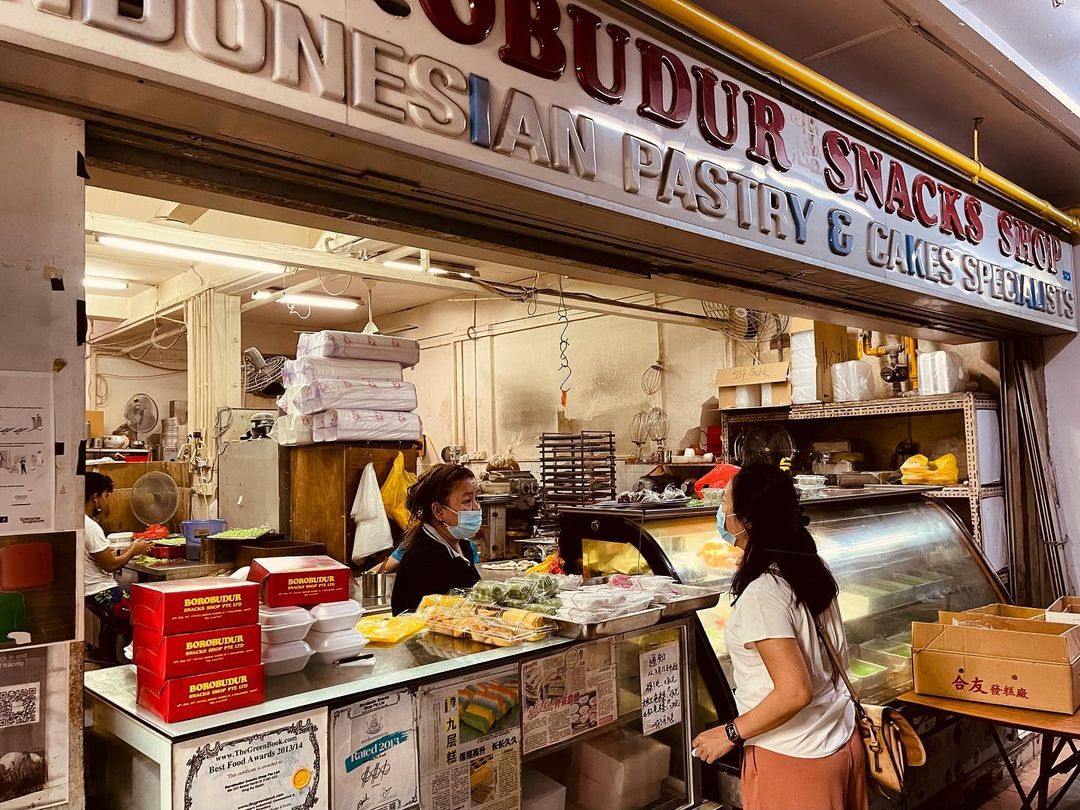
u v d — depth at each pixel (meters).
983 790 3.45
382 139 1.70
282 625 1.70
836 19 2.96
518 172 1.98
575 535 3.03
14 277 1.33
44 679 1.31
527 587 2.24
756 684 1.98
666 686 2.30
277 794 1.48
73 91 1.39
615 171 2.24
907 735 2.16
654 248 2.67
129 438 9.65
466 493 2.99
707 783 2.39
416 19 1.78
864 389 5.60
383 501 4.43
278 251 6.08
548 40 2.07
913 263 3.48
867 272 3.21
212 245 5.74
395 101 1.72
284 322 12.51
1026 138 4.09
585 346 9.30
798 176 2.90
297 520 4.82
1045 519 4.96
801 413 5.77
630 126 2.30
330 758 1.56
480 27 1.90
